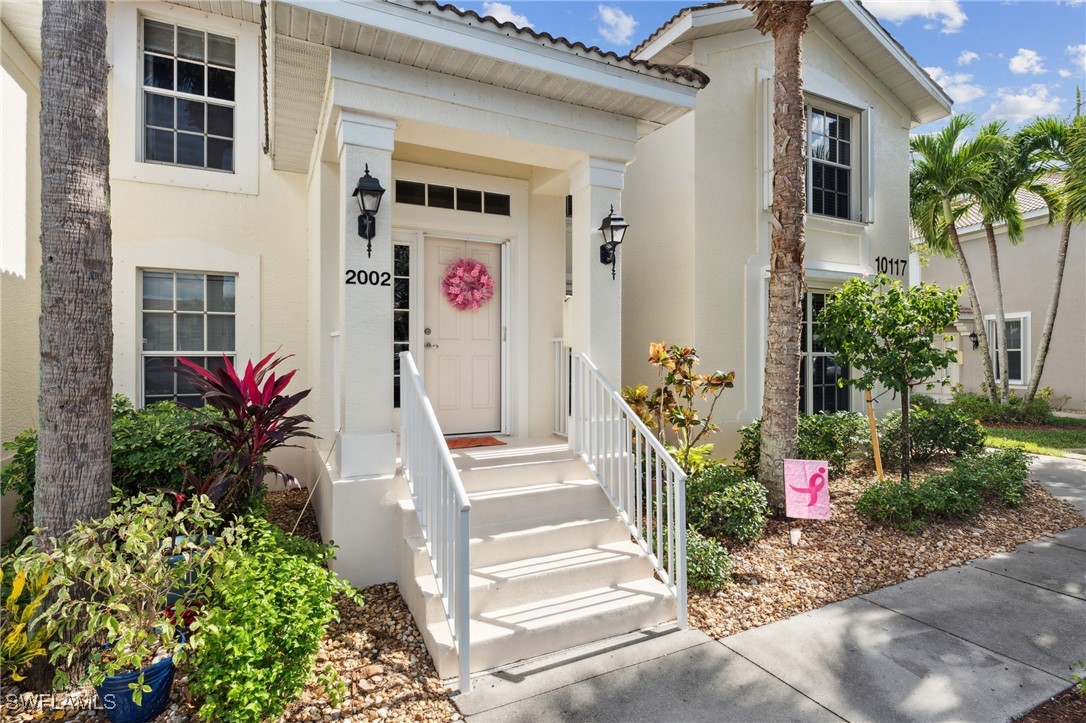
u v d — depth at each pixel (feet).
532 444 17.84
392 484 12.59
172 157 18.06
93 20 8.91
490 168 19.33
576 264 16.29
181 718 7.89
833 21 24.76
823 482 15.06
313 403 17.65
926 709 8.55
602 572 12.00
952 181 35.40
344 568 12.15
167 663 7.95
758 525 15.43
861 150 26.07
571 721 8.26
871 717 8.36
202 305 18.48
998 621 11.37
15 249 14.49
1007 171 35.37
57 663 8.52
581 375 15.52
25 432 13.30
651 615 11.24
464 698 8.80
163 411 15.26
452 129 13.57
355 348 12.57
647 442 12.30
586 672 9.57
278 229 19.21
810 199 24.61
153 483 13.12
